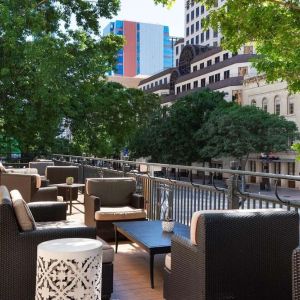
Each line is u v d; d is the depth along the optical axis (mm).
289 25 5699
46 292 2766
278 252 3156
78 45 19578
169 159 43969
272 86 42281
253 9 5723
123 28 137750
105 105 26516
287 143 37125
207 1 6652
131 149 46156
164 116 44844
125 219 6250
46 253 2768
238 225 3062
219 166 45656
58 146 24969
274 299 3152
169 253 3914
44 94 18406
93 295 2830
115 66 23062
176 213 6504
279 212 3186
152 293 4176
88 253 2795
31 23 17172
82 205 10312
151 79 80188
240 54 50281
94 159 11695
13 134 22406
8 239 3295
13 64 19047
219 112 40125
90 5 21516
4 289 3287
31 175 7234
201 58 62094
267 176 4199
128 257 5539
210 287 2998
